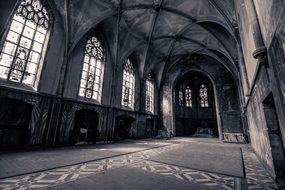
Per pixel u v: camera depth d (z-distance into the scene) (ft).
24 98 31.60
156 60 77.46
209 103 103.81
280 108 8.86
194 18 50.75
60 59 39.50
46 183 12.93
